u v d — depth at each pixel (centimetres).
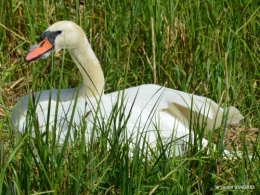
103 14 1526
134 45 1452
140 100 1190
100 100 1141
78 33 1242
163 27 1463
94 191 999
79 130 1084
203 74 1395
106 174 1030
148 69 1414
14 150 962
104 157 1035
